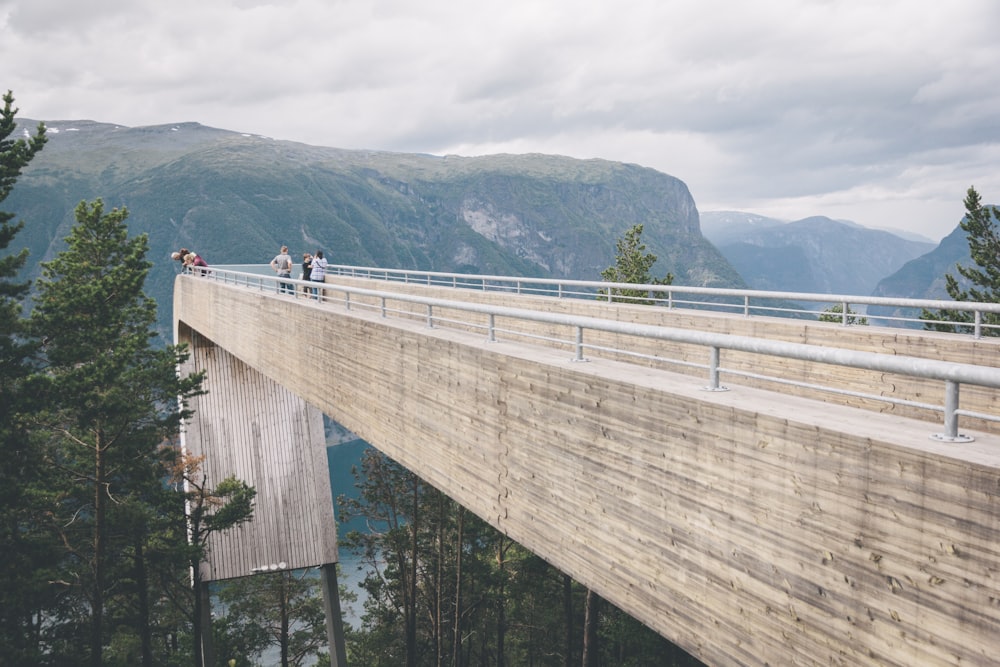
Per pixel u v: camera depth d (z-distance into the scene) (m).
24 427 19.55
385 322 12.64
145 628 27.52
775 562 5.30
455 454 10.25
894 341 11.80
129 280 22.89
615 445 7.00
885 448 4.43
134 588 30.22
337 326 14.86
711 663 6.00
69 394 19.44
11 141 19.05
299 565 31.25
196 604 30.05
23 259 18.80
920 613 4.29
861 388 12.16
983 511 3.90
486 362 9.28
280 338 18.95
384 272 27.80
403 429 11.93
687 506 6.14
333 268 33.28
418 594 42.16
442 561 37.59
